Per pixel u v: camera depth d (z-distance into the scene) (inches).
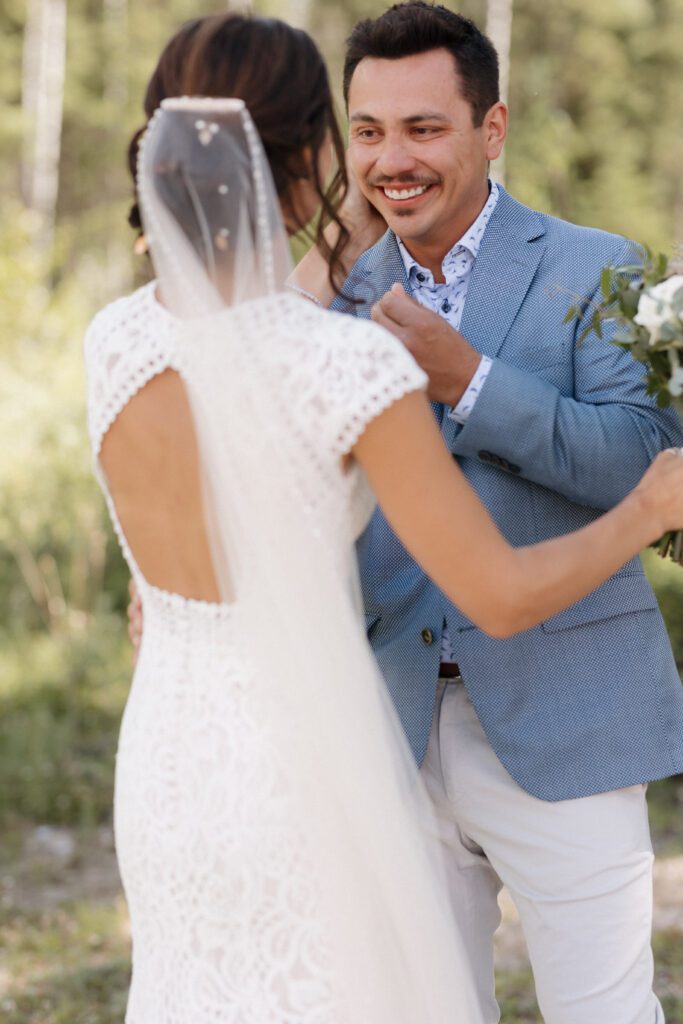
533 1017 192.2
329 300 127.6
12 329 496.7
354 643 98.3
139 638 120.4
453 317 131.6
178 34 98.5
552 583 96.1
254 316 94.9
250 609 96.3
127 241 1089.4
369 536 130.3
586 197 956.0
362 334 94.0
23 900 253.8
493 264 128.3
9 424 415.2
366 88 123.7
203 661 98.3
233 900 96.7
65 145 1264.8
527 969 212.4
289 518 94.4
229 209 94.5
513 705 125.3
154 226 95.4
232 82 95.7
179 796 98.3
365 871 97.7
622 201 975.0
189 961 98.9
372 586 130.1
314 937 96.3
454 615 126.1
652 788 301.4
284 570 95.1
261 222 94.5
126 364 99.0
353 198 129.5
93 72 1204.5
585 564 97.6
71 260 1092.5
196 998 98.2
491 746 126.4
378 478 94.2
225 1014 96.9
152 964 102.3
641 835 126.2
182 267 94.9
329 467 94.3
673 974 203.8
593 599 126.7
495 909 136.6
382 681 102.2
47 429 414.0
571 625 125.9
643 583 129.5
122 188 1209.4
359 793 97.3
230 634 97.3
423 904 99.3
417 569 129.6
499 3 972.6
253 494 94.5
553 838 124.6
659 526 101.0
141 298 101.5
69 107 1179.9
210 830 96.7
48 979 211.8
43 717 328.8
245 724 96.7
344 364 93.0
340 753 96.8
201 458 95.7
